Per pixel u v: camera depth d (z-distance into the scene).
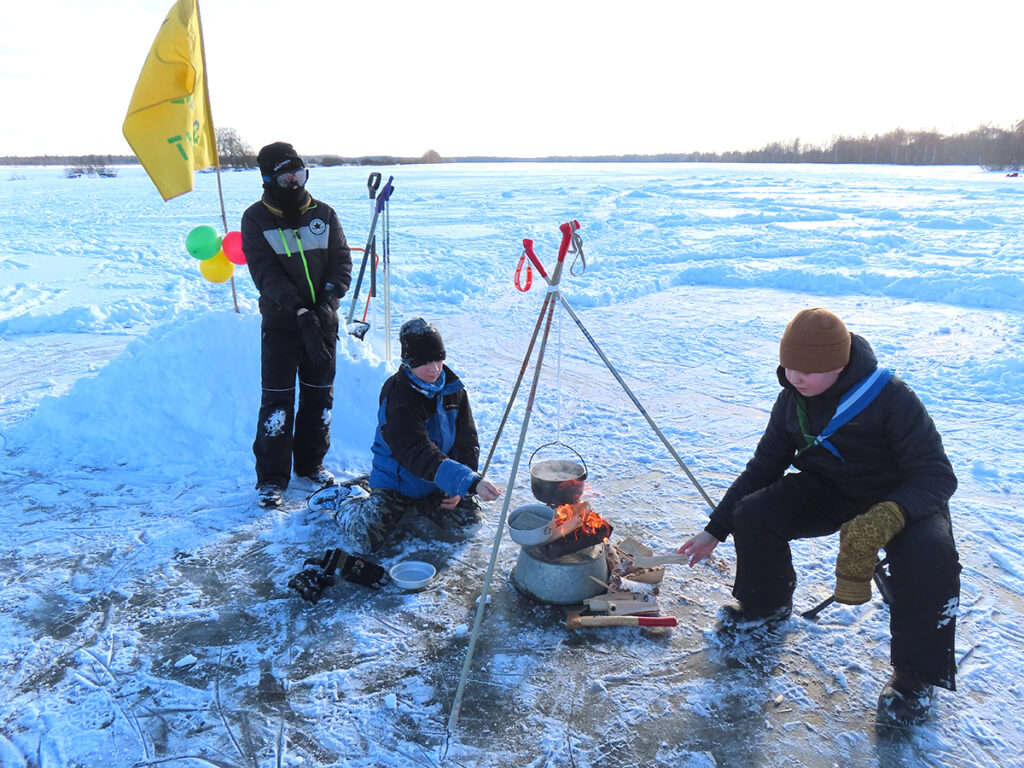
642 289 9.77
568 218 18.20
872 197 22.62
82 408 4.79
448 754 2.18
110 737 2.25
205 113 4.69
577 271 11.02
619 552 3.22
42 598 3.01
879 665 2.57
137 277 10.98
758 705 2.38
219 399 4.69
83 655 2.64
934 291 8.81
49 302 9.02
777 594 2.68
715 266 10.75
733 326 7.79
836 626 2.79
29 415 5.07
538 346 7.16
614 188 29.45
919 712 2.27
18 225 18.48
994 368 5.85
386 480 3.39
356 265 11.04
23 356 6.79
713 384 5.93
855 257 10.98
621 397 5.63
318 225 3.77
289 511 3.79
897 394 2.34
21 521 3.66
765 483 2.78
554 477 3.13
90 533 3.55
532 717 2.34
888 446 2.42
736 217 17.02
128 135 4.21
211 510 3.79
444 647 2.69
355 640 2.73
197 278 10.93
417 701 2.41
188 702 2.40
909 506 2.20
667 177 38.69
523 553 3.03
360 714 2.35
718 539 2.78
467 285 10.01
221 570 3.23
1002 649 2.65
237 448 4.50
